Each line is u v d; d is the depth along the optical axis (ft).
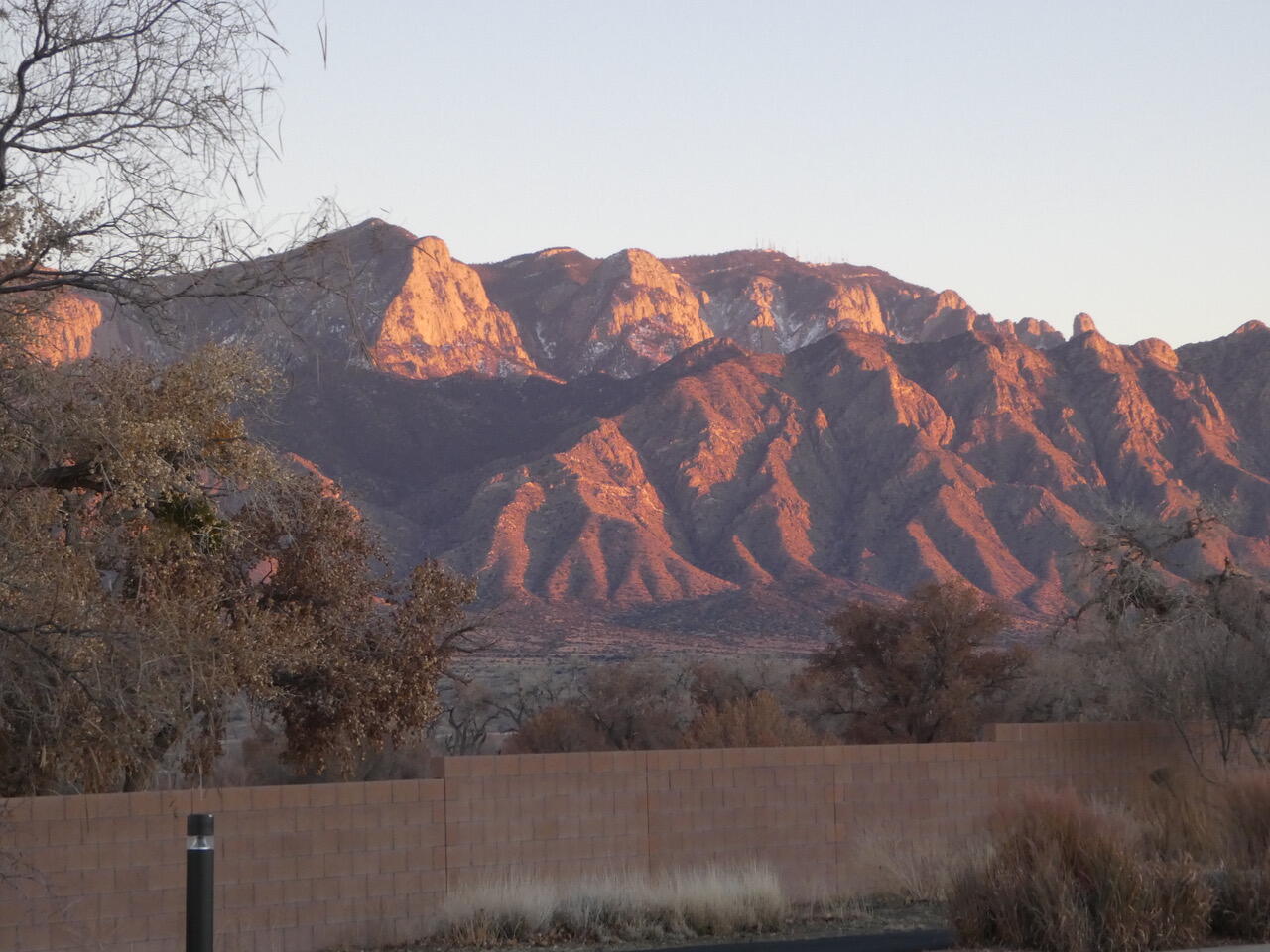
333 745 82.79
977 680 198.80
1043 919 50.83
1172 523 101.96
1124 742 83.66
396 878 60.39
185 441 50.06
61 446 48.32
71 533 51.57
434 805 61.77
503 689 274.77
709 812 69.00
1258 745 89.51
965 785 76.69
